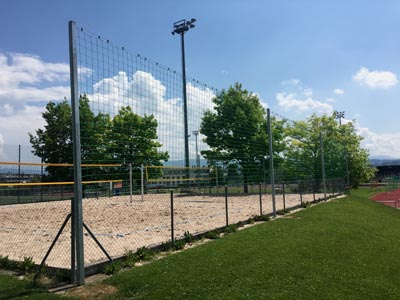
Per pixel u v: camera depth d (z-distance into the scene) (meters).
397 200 23.45
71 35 4.53
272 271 4.81
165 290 4.04
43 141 23.53
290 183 18.11
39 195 18.42
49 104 24.88
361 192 32.78
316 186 18.89
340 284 4.58
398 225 10.88
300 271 4.91
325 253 6.00
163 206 12.99
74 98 4.46
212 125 14.53
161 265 4.93
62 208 13.69
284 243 6.42
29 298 3.86
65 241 6.77
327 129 30.62
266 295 4.00
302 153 25.52
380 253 6.57
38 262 5.09
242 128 17.17
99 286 4.21
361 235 7.97
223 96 15.16
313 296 4.08
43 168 19.53
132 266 5.00
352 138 32.94
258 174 18.52
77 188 4.41
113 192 17.47
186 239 6.59
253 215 9.63
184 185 16.83
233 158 16.30
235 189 21.20
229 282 4.34
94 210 11.82
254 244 6.28
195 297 3.88
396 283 4.93
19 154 17.77
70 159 21.77
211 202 14.64
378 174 60.84
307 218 9.62
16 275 4.71
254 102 19.50
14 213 12.16
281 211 10.83
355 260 5.82
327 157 21.45
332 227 8.40
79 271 4.29
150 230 7.54
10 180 17.33
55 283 4.36
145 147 9.84
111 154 9.73
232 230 7.70
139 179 15.40
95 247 5.92
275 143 20.53
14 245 6.39
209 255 5.48
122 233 7.25
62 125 23.72
